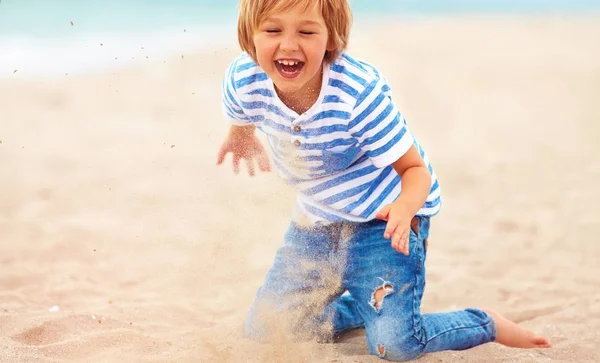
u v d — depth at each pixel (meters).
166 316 3.34
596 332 3.25
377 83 2.65
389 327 2.72
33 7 14.76
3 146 7.09
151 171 6.16
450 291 3.87
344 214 2.79
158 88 9.35
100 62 10.99
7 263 4.11
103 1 16.05
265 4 2.48
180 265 3.99
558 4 22.20
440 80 10.91
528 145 7.55
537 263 4.33
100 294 3.66
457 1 22.30
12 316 3.16
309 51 2.50
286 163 2.78
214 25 14.57
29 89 9.45
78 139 7.33
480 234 4.90
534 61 12.50
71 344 2.88
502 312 3.57
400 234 2.48
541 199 5.70
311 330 2.96
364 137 2.63
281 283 2.93
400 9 20.27
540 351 2.98
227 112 2.91
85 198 5.48
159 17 15.07
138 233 4.59
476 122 8.62
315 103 2.61
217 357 2.77
